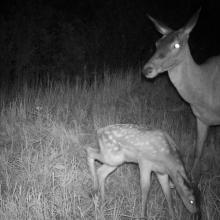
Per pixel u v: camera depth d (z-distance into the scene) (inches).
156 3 347.3
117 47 299.7
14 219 115.3
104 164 133.0
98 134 132.3
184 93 149.1
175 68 145.8
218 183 145.3
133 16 320.2
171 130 177.6
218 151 168.7
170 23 356.8
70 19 296.2
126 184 138.0
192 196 115.6
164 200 132.9
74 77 258.5
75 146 156.4
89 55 285.7
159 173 126.1
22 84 245.3
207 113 152.4
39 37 270.2
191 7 376.8
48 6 289.3
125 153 127.4
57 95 211.2
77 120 182.7
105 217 122.3
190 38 373.4
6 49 262.2
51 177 137.3
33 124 175.8
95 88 222.7
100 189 130.3
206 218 122.9
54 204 123.3
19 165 143.5
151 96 226.8
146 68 142.4
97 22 307.9
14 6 279.0
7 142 162.1
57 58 270.8
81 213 119.0
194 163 153.1
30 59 263.3
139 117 191.8
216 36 382.0
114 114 189.5
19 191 126.5
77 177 138.0
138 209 126.4
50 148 153.0
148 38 319.9
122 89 230.4
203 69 150.3
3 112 188.7
